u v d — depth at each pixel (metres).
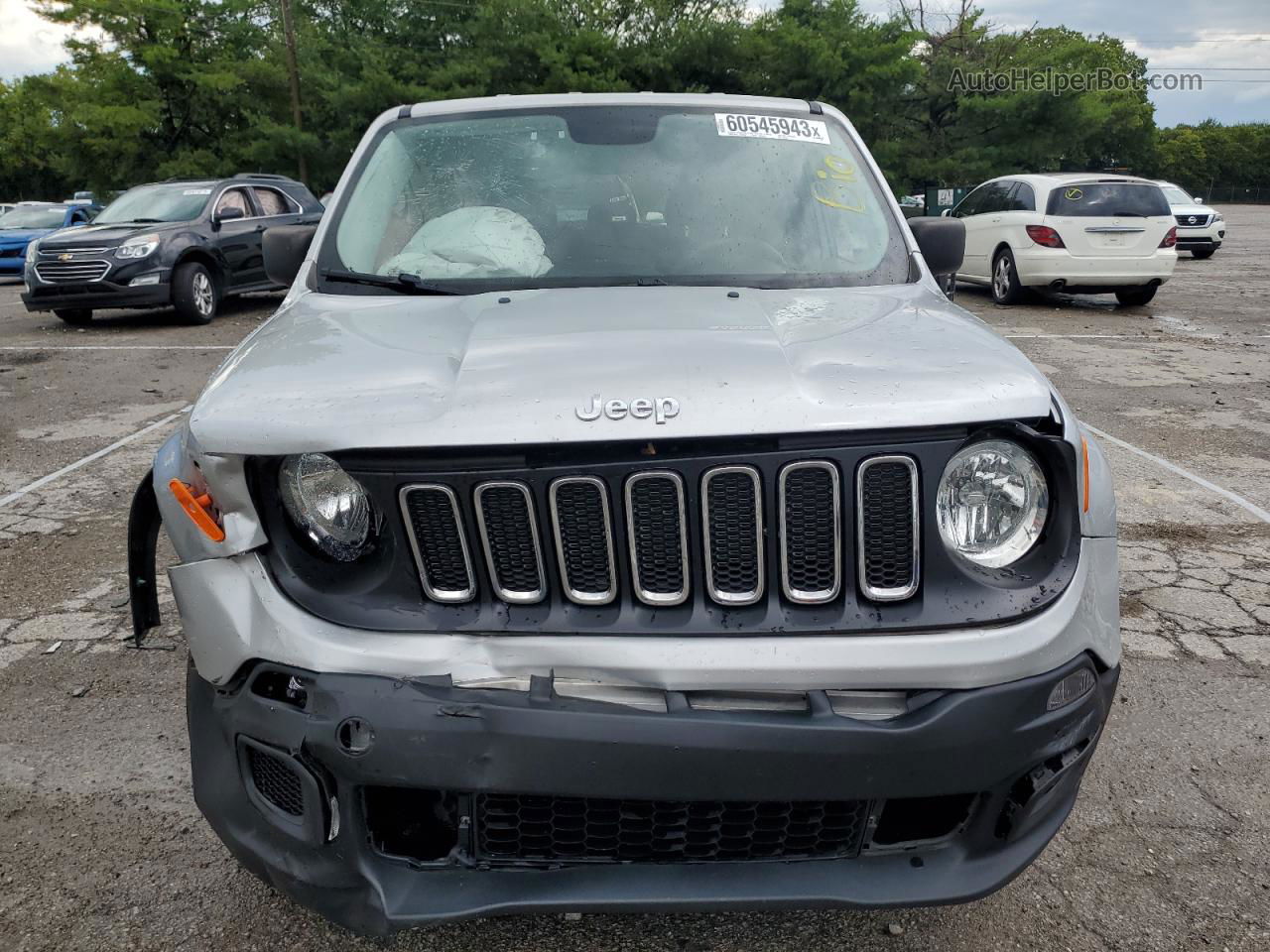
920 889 1.89
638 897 1.83
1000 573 1.92
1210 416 7.43
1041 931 2.35
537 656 1.80
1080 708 1.94
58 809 2.81
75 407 7.79
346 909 1.88
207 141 38.53
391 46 36.41
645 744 1.74
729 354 2.00
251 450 1.87
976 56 42.31
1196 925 2.37
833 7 33.16
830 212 3.11
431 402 1.89
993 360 2.05
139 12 36.22
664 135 3.28
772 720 1.77
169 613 4.06
